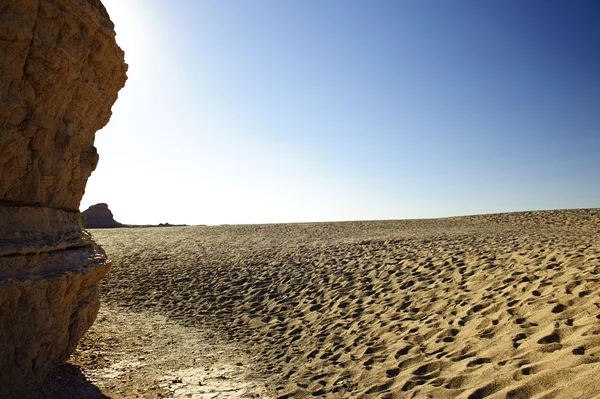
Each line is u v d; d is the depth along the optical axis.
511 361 4.27
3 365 3.63
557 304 5.44
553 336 4.52
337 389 4.88
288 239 20.62
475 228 20.14
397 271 10.50
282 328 7.94
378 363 5.50
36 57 3.83
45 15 3.80
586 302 5.20
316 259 13.92
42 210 4.39
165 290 11.34
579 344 4.01
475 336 5.43
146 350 6.37
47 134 4.21
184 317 8.91
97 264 4.94
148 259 16.08
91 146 5.20
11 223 3.91
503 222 22.11
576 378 3.38
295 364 5.97
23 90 3.84
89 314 4.92
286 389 5.04
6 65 3.63
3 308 3.57
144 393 4.64
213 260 15.39
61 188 4.74
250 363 6.12
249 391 4.98
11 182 3.94
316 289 10.39
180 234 26.28
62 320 4.34
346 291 9.76
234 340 7.37
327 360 5.98
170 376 5.31
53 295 4.10
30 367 3.93
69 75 4.27
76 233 4.86
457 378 4.31
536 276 7.26
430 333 6.12
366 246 15.31
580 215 21.25
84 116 4.82
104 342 6.42
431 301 7.74
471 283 8.09
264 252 16.50
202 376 5.43
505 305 6.25
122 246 20.09
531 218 22.45
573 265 7.33
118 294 10.90
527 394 3.47
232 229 28.16
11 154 3.85
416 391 4.29
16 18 3.58
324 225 27.05
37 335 3.96
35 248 3.95
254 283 11.63
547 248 9.73
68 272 4.26
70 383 4.34
